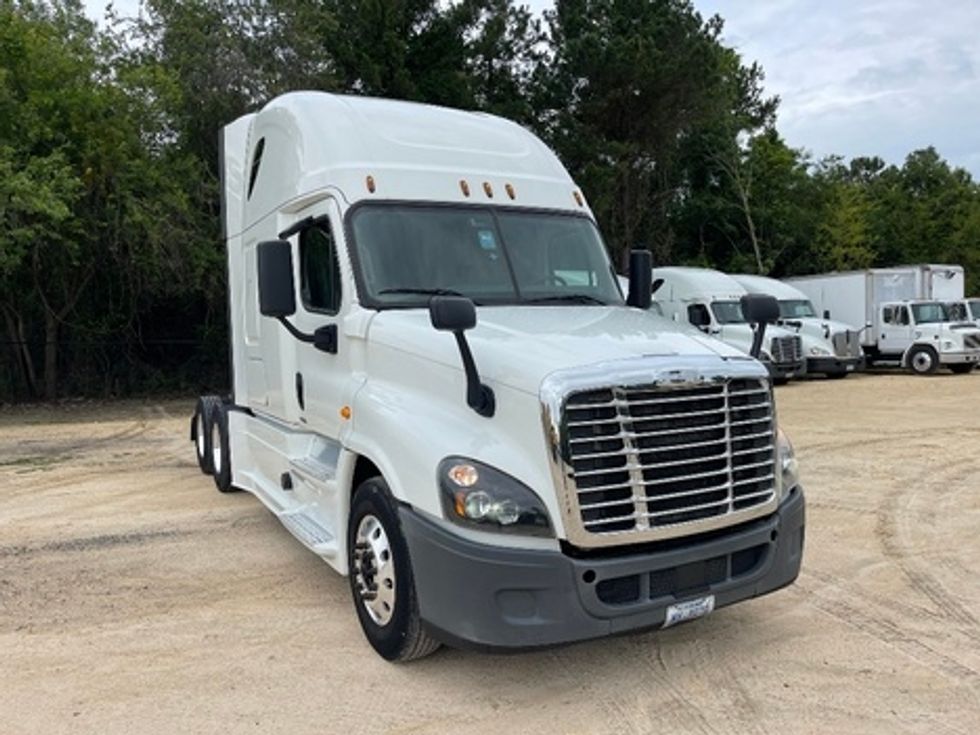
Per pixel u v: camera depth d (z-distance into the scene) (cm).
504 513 378
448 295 516
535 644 371
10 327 2228
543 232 571
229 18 2231
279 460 677
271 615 527
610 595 386
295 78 2241
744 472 421
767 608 531
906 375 2533
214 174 2139
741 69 4281
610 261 599
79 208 1905
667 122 3198
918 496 850
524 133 643
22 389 2247
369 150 556
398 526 419
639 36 2986
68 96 1838
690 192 4103
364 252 514
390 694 416
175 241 1958
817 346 2305
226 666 450
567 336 433
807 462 1040
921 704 402
